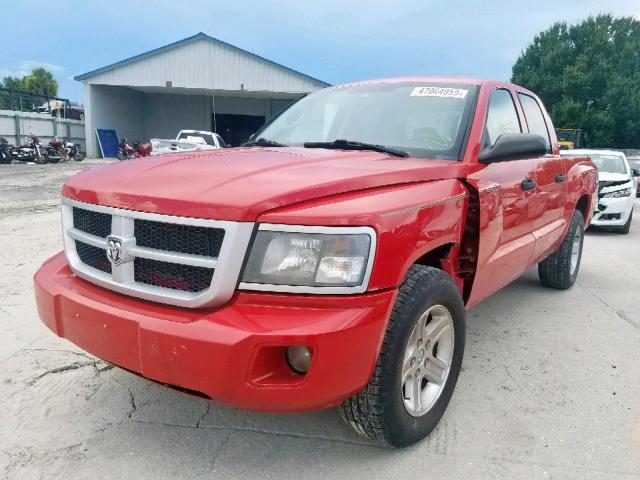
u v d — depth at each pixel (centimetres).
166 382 218
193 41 2970
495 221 317
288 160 277
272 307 213
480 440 274
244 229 210
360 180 239
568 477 246
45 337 380
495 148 313
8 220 859
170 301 221
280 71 2991
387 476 245
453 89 363
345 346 210
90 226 256
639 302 521
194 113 3647
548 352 389
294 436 274
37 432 271
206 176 240
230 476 243
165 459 253
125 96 3403
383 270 223
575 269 565
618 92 4125
